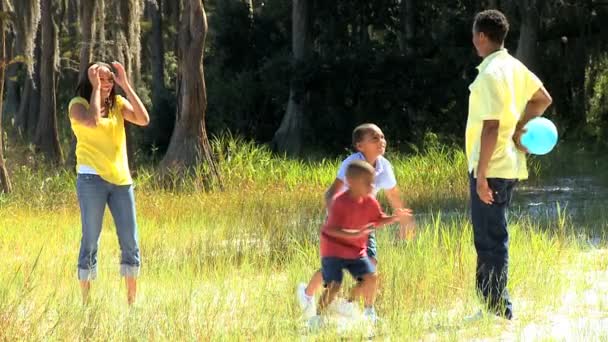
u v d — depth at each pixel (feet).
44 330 73.67
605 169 257.34
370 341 71.87
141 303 83.87
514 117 76.23
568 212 160.25
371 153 82.64
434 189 200.54
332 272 78.54
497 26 77.20
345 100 419.33
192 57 232.12
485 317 76.18
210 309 79.25
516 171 77.56
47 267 104.94
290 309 81.15
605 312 81.35
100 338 70.95
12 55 451.94
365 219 77.71
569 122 365.20
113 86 86.33
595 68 369.50
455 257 95.20
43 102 350.43
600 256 110.63
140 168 271.69
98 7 266.57
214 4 517.55
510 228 114.11
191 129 231.09
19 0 287.28
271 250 114.73
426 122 403.95
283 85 415.23
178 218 158.20
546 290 87.86
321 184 219.61
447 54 399.03
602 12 363.15
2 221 159.53
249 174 232.32
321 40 440.04
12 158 277.64
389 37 451.12
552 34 367.45
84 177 84.48
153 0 310.86
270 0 467.93
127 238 85.51
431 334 73.77
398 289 84.84
